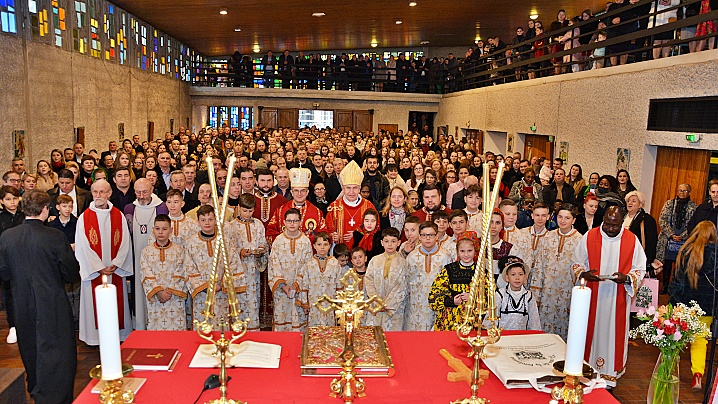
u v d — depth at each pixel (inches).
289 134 737.6
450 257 203.3
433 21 800.9
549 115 512.4
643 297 207.2
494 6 693.3
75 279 183.0
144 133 740.0
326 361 112.9
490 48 731.4
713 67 294.5
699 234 198.1
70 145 496.4
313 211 269.0
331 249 251.0
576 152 458.0
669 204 315.6
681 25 319.0
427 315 200.8
